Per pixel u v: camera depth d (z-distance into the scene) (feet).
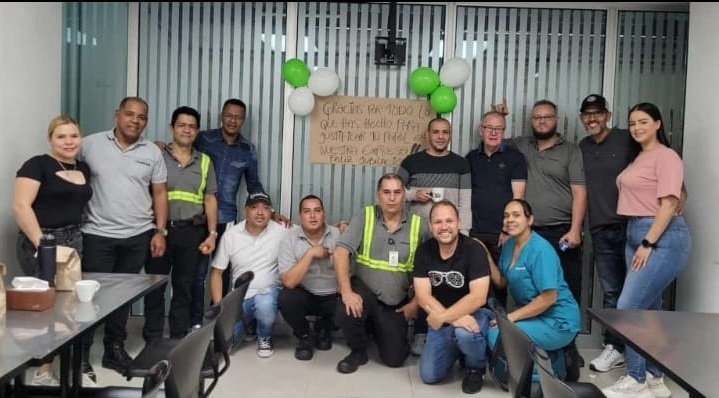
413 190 13.43
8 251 11.60
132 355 12.92
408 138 14.82
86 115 14.57
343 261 12.37
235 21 14.73
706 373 5.72
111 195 11.66
